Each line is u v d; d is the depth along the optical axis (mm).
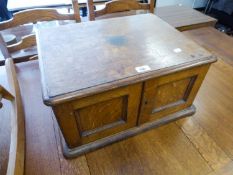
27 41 986
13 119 681
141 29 829
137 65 613
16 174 528
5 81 917
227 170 673
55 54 649
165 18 1426
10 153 582
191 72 672
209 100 922
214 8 2803
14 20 914
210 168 677
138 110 712
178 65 619
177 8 1609
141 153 720
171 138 772
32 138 727
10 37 1209
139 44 719
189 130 802
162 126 819
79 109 582
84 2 1743
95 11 1112
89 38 747
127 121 729
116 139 744
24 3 1835
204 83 998
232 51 1168
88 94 520
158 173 663
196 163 691
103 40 737
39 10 956
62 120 574
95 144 719
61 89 517
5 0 1724
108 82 548
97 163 685
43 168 651
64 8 1835
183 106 831
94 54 655
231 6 2482
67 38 742
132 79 564
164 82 657
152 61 632
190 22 1371
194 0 3027
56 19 1016
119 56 651
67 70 582
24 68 1011
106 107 635
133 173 663
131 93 619
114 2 1125
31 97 864
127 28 833
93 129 692
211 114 866
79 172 655
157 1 2711
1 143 703
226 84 995
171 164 687
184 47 713
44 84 534
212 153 722
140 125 787
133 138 771
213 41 1251
